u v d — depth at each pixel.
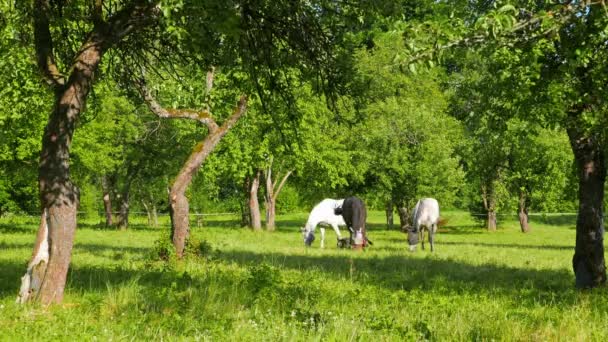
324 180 47.94
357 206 27.97
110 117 39.03
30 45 12.30
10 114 25.39
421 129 47.72
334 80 11.66
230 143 40.06
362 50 48.09
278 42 11.55
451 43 5.81
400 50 5.88
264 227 54.31
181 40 9.48
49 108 24.44
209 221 64.00
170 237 18.42
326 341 7.24
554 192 49.16
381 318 9.16
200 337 7.42
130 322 8.40
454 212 80.00
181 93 17.09
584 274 14.08
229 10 8.36
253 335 7.59
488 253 27.12
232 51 11.46
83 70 10.23
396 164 47.19
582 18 6.47
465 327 8.52
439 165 47.47
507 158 48.41
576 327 8.43
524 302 11.59
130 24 10.46
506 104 12.48
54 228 10.09
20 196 55.25
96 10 10.44
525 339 8.05
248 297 10.51
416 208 28.81
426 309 10.55
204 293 10.40
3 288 12.20
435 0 11.10
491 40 5.93
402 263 20.05
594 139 12.79
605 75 9.27
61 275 10.12
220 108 19.91
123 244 27.78
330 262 19.97
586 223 14.05
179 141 43.12
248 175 47.78
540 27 6.28
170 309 9.43
